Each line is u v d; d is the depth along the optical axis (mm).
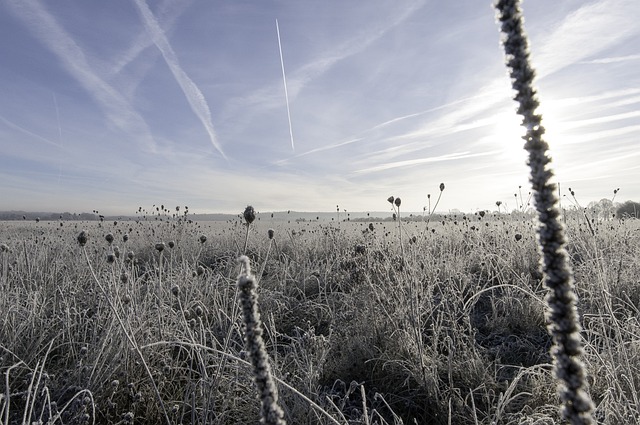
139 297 4852
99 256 6969
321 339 4023
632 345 3568
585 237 7551
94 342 3951
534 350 4219
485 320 5211
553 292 765
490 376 3604
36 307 4832
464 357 3943
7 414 2408
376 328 4461
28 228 14156
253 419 3152
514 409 3250
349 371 4012
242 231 11625
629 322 4027
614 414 2693
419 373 3672
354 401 3576
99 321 4414
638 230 8484
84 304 5457
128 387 3443
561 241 756
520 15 766
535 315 4852
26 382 3381
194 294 5816
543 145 757
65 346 4246
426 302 4887
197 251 9656
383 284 4836
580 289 5230
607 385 3145
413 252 5172
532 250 7383
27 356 3898
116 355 3627
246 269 868
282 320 5551
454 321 4141
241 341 4242
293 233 10047
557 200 760
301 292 6445
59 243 9172
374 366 3957
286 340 5016
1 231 13375
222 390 3498
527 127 766
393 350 4125
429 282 4953
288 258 8867
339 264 6840
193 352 3869
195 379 3750
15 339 3973
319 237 10438
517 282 5895
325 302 6191
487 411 3242
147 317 4453
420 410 3498
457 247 8758
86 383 3447
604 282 4137
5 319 4133
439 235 9703
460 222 11031
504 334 4754
